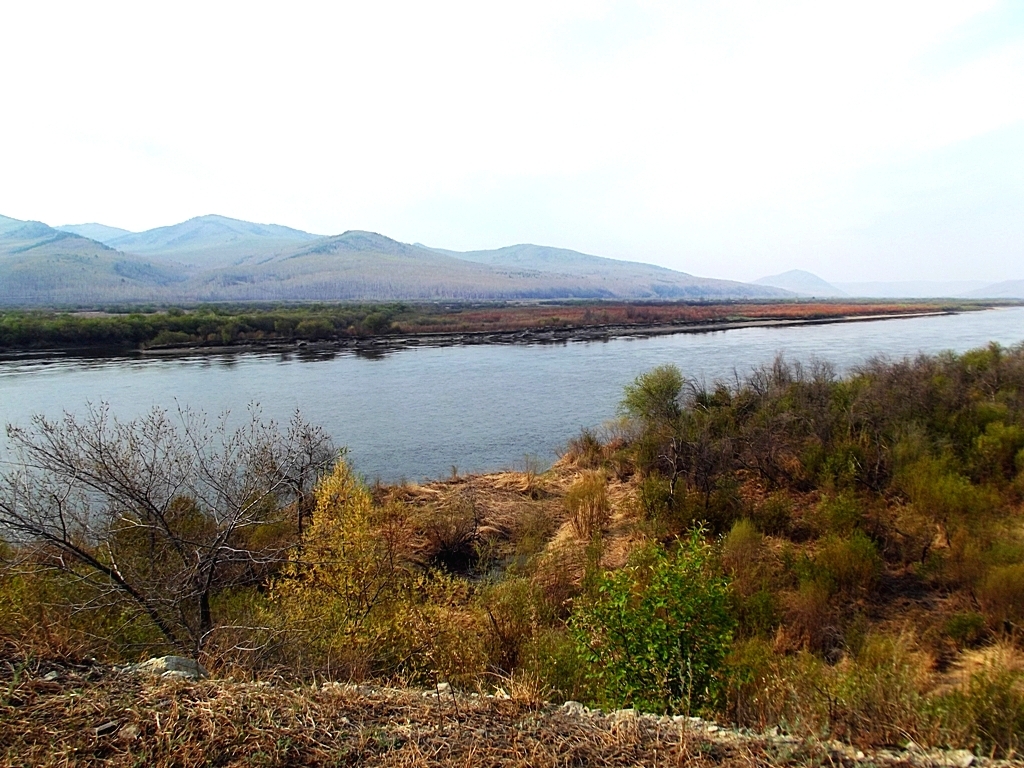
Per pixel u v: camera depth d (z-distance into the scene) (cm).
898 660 704
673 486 1410
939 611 916
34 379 3572
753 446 1584
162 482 836
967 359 2414
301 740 366
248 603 849
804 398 1905
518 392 3328
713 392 2264
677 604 604
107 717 367
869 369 2512
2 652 443
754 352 4812
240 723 369
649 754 387
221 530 749
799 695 568
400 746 375
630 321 8300
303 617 745
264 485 870
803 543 1194
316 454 1437
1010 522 1141
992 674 636
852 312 10169
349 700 430
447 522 1394
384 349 5444
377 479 1744
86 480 668
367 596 840
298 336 6231
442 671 656
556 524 1485
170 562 753
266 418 2611
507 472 1939
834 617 909
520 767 358
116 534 748
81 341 5325
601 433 2378
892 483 1329
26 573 648
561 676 666
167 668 473
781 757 390
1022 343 2886
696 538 709
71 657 456
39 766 317
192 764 329
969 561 983
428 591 909
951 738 493
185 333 5719
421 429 2539
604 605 640
